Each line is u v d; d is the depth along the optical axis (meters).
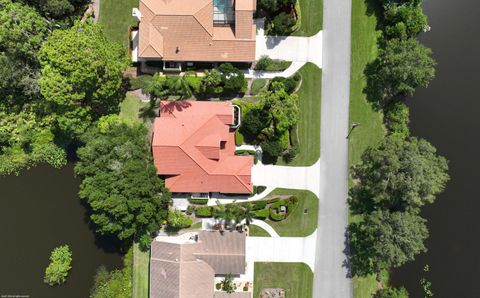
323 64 58.12
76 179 58.38
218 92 56.62
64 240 58.25
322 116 58.16
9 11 48.22
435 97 59.47
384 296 55.53
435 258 58.56
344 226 58.12
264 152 57.16
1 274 57.75
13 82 50.00
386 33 57.19
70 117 51.47
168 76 57.03
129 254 57.59
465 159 59.06
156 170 54.12
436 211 58.84
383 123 58.38
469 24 59.94
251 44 54.31
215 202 57.81
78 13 56.84
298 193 58.09
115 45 52.47
